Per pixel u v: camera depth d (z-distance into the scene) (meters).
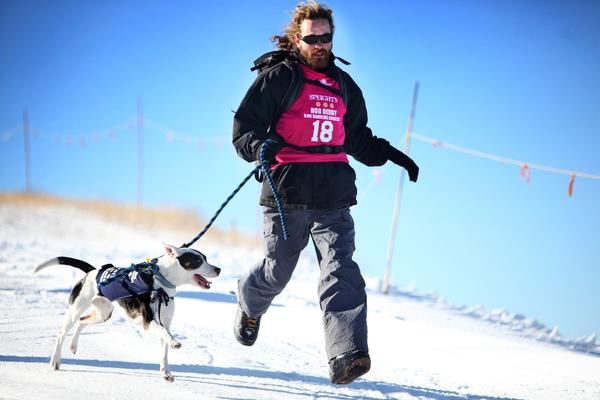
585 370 11.65
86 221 40.72
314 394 8.88
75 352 10.30
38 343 10.85
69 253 25.14
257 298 9.30
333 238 8.64
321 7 8.65
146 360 10.15
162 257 9.98
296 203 8.47
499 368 11.53
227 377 9.47
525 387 10.14
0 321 12.36
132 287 9.55
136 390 8.56
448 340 13.81
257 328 9.83
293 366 10.45
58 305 14.18
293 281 21.27
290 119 8.43
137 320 9.65
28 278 18.16
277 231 8.66
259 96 8.40
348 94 9.00
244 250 32.19
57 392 8.35
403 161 9.40
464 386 9.98
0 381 8.74
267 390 8.92
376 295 20.59
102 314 10.16
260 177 8.75
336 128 8.59
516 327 18.69
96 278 9.84
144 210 43.59
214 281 19.56
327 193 8.49
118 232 37.47
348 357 8.04
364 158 9.45
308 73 8.57
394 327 14.76
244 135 8.23
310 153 8.48
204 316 14.13
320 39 8.48
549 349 13.98
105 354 10.34
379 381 9.93
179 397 8.36
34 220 40.31
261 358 10.81
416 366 11.33
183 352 10.77
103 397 8.22
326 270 8.57
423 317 17.52
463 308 20.75
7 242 27.27
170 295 9.81
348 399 8.77
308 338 12.80
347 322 8.26
